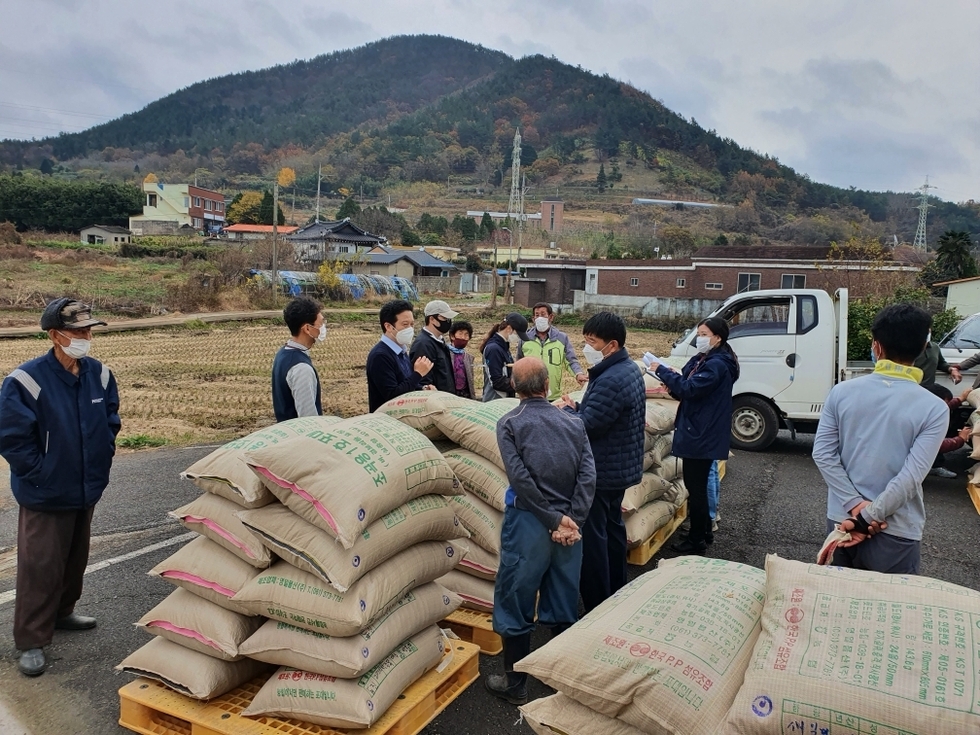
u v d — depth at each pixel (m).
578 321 33.94
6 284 27.94
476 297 46.88
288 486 2.82
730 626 2.52
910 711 1.94
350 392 13.48
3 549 5.11
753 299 8.38
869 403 2.94
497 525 3.74
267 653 2.86
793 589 2.46
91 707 3.19
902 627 2.18
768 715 2.09
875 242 25.08
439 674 3.16
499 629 3.29
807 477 7.38
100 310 24.66
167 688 3.04
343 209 79.81
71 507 3.47
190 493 6.57
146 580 4.56
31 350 16.80
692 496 5.04
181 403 11.87
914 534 2.88
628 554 4.89
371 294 38.28
